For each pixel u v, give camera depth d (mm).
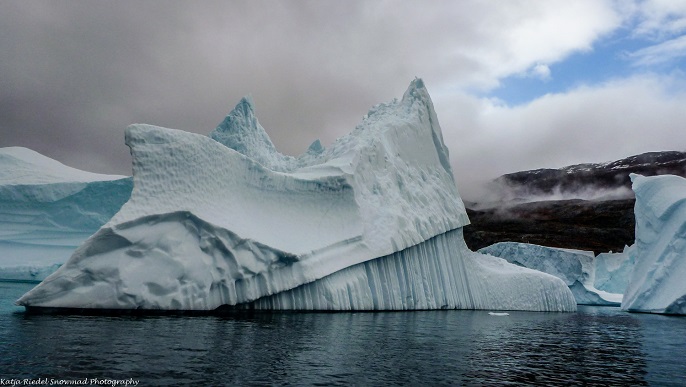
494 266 45156
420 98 44406
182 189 27719
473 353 17469
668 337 25719
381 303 33562
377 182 37094
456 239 41906
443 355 16641
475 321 29453
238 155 30859
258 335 18500
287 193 32188
